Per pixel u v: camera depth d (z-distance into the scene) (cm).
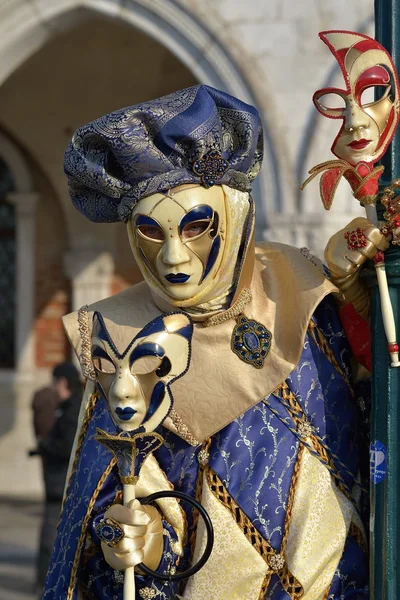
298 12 1089
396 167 261
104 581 263
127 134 251
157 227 252
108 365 246
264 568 259
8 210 1689
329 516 264
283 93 1087
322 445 269
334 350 276
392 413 251
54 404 913
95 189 263
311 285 269
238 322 266
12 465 1631
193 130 251
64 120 1623
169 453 267
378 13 268
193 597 259
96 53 1552
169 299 258
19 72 1587
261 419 267
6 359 1677
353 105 260
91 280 1636
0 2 1157
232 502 261
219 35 1100
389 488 250
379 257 255
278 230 1084
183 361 237
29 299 1662
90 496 264
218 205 255
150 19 1123
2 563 1025
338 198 1081
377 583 251
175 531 262
